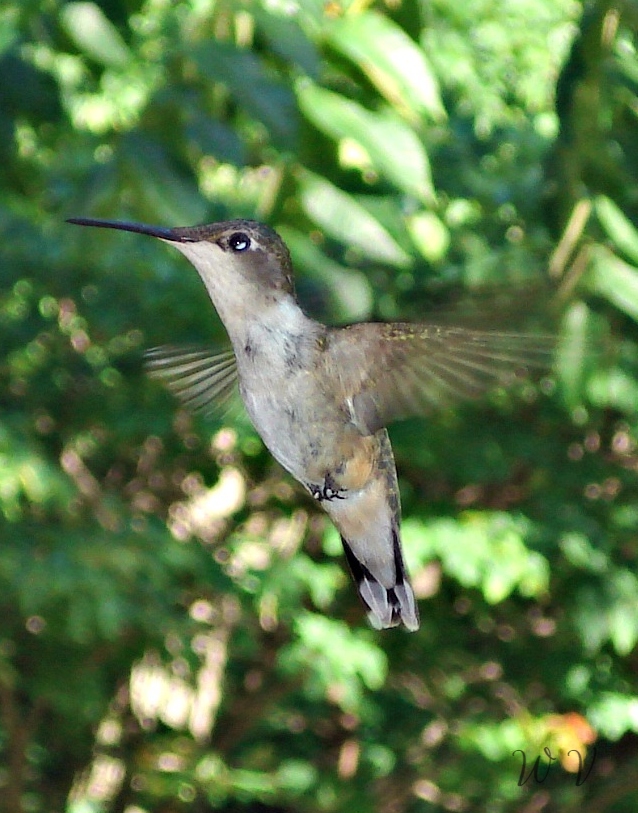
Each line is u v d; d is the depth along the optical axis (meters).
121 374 11.94
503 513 12.42
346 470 4.88
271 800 14.65
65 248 9.77
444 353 4.63
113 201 5.02
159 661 13.35
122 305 10.96
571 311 5.67
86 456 13.08
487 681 14.08
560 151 5.63
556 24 13.22
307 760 14.88
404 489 12.74
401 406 4.80
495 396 11.84
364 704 13.37
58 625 10.79
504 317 4.21
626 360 10.56
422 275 9.34
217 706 14.14
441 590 13.96
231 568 12.32
